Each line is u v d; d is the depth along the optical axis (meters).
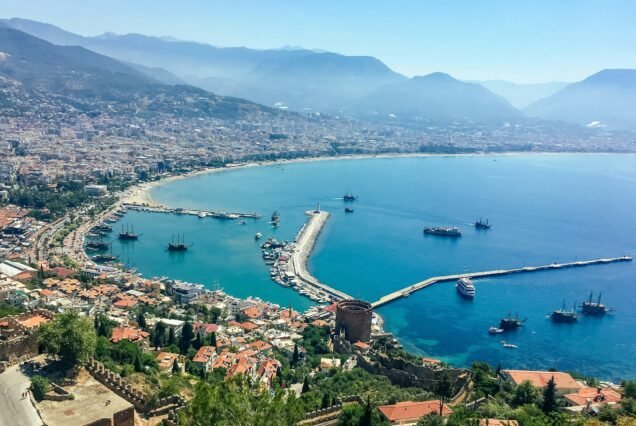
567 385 192.75
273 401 98.19
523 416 139.12
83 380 118.25
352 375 185.50
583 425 133.12
